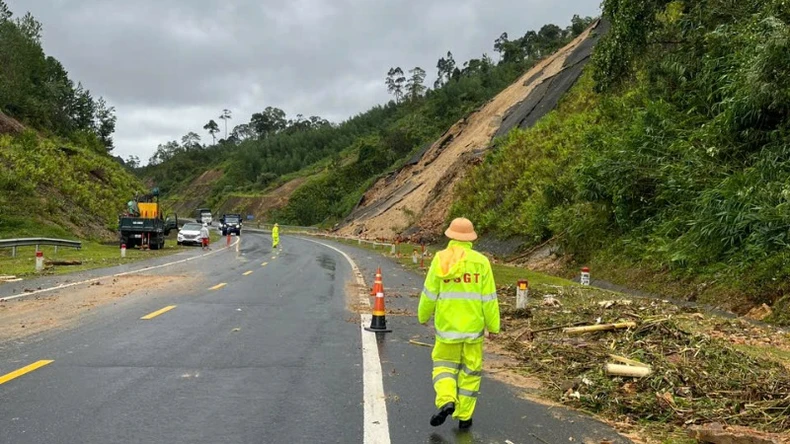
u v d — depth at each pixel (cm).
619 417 575
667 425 554
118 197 5097
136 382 662
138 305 1224
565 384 669
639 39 2261
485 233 3328
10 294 1373
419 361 792
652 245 1702
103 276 1819
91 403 586
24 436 496
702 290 1388
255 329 991
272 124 19462
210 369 728
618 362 721
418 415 571
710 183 1661
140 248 3597
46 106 6128
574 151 2862
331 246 4150
